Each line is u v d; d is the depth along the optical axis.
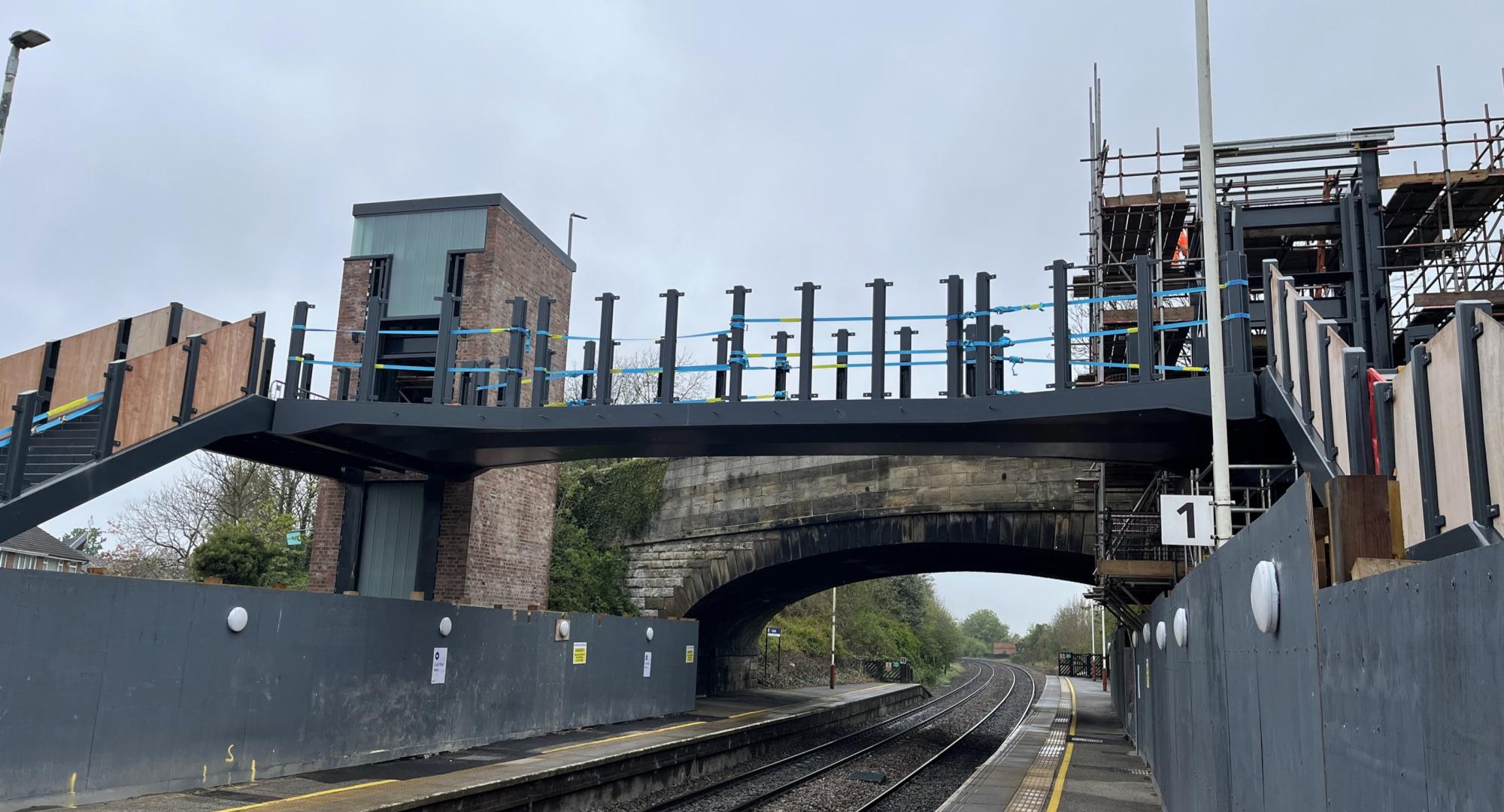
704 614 31.56
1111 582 18.42
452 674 16.52
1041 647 118.00
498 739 17.64
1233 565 6.46
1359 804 3.69
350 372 20.34
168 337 14.14
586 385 16.55
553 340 22.94
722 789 17.70
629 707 22.70
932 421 13.07
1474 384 5.43
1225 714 6.81
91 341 13.78
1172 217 18.80
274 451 17.17
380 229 21.16
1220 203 17.66
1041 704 39.09
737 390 13.96
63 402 13.63
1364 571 3.77
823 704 30.98
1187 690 9.27
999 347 13.26
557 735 19.08
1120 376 19.41
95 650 10.70
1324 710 4.18
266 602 12.94
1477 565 2.62
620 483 30.88
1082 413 12.38
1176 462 14.96
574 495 31.88
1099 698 44.66
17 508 11.26
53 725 10.24
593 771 15.40
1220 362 11.57
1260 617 5.23
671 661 25.03
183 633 11.73
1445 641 2.85
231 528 26.48
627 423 14.11
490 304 20.11
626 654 22.69
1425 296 15.56
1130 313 17.77
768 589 31.14
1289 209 15.91
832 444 14.98
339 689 14.09
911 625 71.62
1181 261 17.59
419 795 11.70
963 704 45.44
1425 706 3.01
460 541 19.52
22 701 9.95
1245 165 16.64
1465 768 2.70
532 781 13.81
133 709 11.09
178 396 13.48
